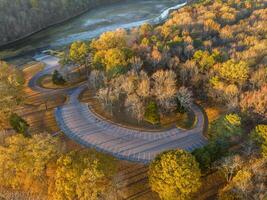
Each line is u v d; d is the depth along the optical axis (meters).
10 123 108.00
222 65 128.25
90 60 150.62
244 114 105.81
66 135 111.00
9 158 79.88
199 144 105.19
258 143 89.62
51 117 121.44
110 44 155.62
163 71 126.62
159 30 182.62
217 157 87.94
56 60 189.88
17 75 138.00
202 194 83.81
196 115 118.75
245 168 77.19
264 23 188.75
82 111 124.50
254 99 106.12
